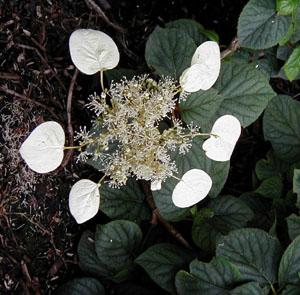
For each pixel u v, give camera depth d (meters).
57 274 0.55
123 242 0.53
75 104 0.55
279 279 0.50
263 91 0.50
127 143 0.42
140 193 0.56
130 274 0.54
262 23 0.48
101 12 0.57
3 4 0.50
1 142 0.49
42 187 0.53
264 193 0.57
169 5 0.61
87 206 0.43
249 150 0.64
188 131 0.49
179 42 0.49
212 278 0.49
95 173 0.57
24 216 0.52
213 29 0.62
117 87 0.41
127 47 0.60
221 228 0.53
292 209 0.57
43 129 0.40
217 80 0.50
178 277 0.49
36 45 0.53
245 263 0.50
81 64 0.41
